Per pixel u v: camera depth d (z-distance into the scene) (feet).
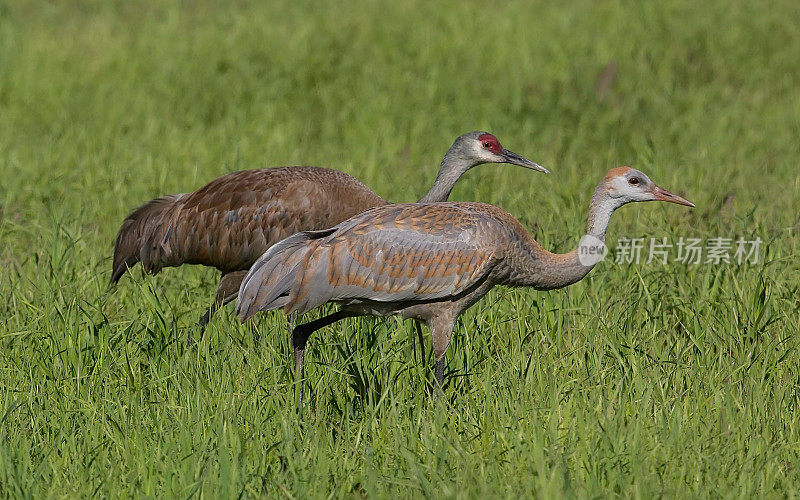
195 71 79.41
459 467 28.07
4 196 53.01
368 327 37.09
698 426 30.19
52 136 64.54
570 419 30.25
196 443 28.94
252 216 40.88
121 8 103.55
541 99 75.00
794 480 28.02
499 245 33.88
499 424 30.40
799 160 60.44
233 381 33.14
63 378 33.27
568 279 35.76
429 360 35.88
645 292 39.19
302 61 81.05
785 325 37.45
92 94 75.05
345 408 32.63
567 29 89.10
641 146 63.05
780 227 46.09
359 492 28.09
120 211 52.16
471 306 37.50
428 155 63.67
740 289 39.73
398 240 33.14
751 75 78.69
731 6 94.63
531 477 27.27
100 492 27.07
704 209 50.67
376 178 56.59
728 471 27.89
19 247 47.37
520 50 83.56
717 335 36.27
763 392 32.32
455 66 80.28
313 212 41.04
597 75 79.36
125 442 29.19
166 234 41.96
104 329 35.76
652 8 93.09
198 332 36.65
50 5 103.81
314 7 99.86
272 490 27.32
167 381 33.45
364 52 84.07
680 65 80.74
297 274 32.83
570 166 59.82
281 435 30.09
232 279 41.73
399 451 28.91
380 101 72.54
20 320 38.29
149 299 37.88
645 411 30.40
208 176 57.57
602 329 36.45
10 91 75.10
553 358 35.35
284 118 71.92
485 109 72.02
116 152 62.23
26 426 30.55
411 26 90.79
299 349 34.04
